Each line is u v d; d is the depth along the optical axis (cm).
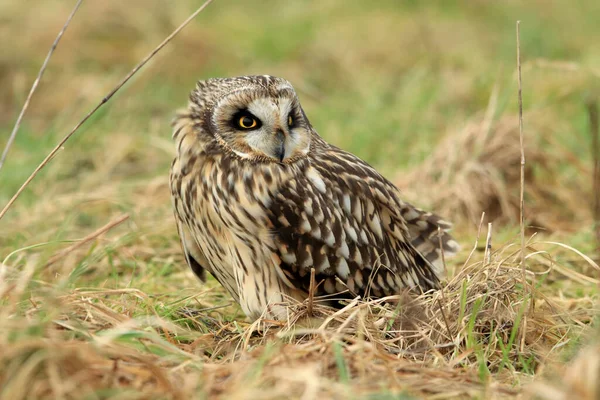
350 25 2992
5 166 1731
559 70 2156
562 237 1480
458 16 3136
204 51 2603
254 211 1010
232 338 960
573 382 692
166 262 1345
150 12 2645
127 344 851
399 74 2619
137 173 1866
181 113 1059
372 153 1908
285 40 2777
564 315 1034
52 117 2216
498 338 955
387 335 975
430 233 1157
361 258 1059
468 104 2200
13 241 1417
